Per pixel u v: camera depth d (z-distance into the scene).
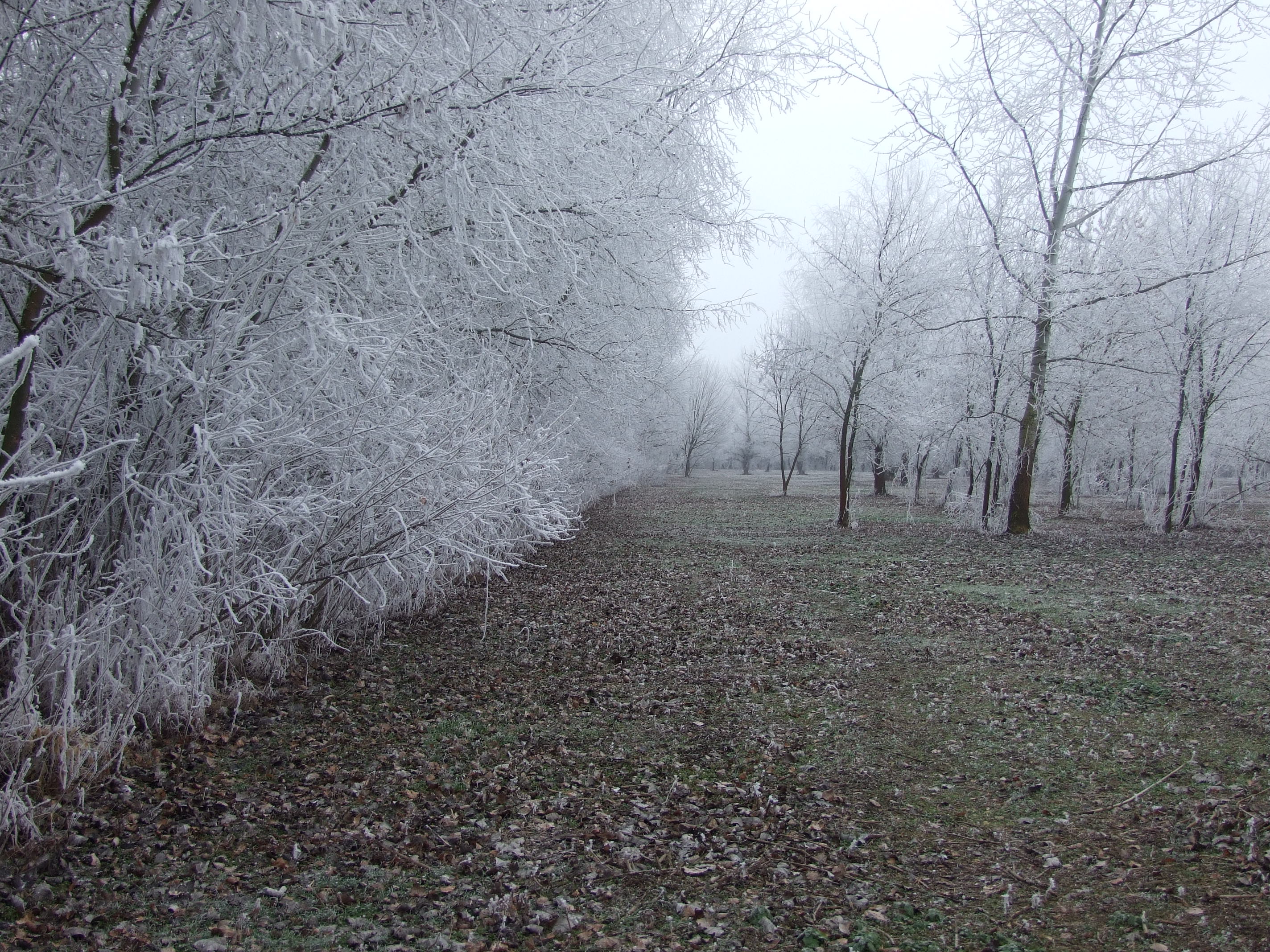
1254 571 10.72
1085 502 26.16
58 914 2.85
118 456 4.41
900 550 13.70
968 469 21.77
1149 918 2.92
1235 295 15.55
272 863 3.30
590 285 8.30
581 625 7.83
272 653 5.57
